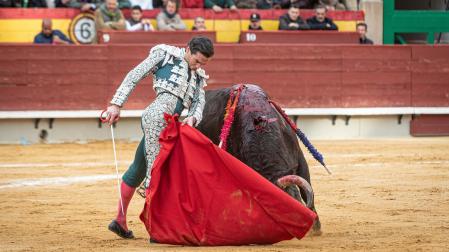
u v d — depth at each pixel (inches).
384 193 556.4
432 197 533.6
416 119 1130.7
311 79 1095.0
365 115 1116.5
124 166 755.4
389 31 1227.2
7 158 832.9
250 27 1098.7
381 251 328.5
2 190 592.7
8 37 1061.1
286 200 330.6
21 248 351.9
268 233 336.2
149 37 1053.8
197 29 1077.8
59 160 811.4
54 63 1039.0
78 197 552.1
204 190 337.4
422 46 1121.4
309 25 1113.4
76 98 1041.5
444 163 760.3
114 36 1047.6
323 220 436.1
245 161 353.7
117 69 1048.2
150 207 337.7
